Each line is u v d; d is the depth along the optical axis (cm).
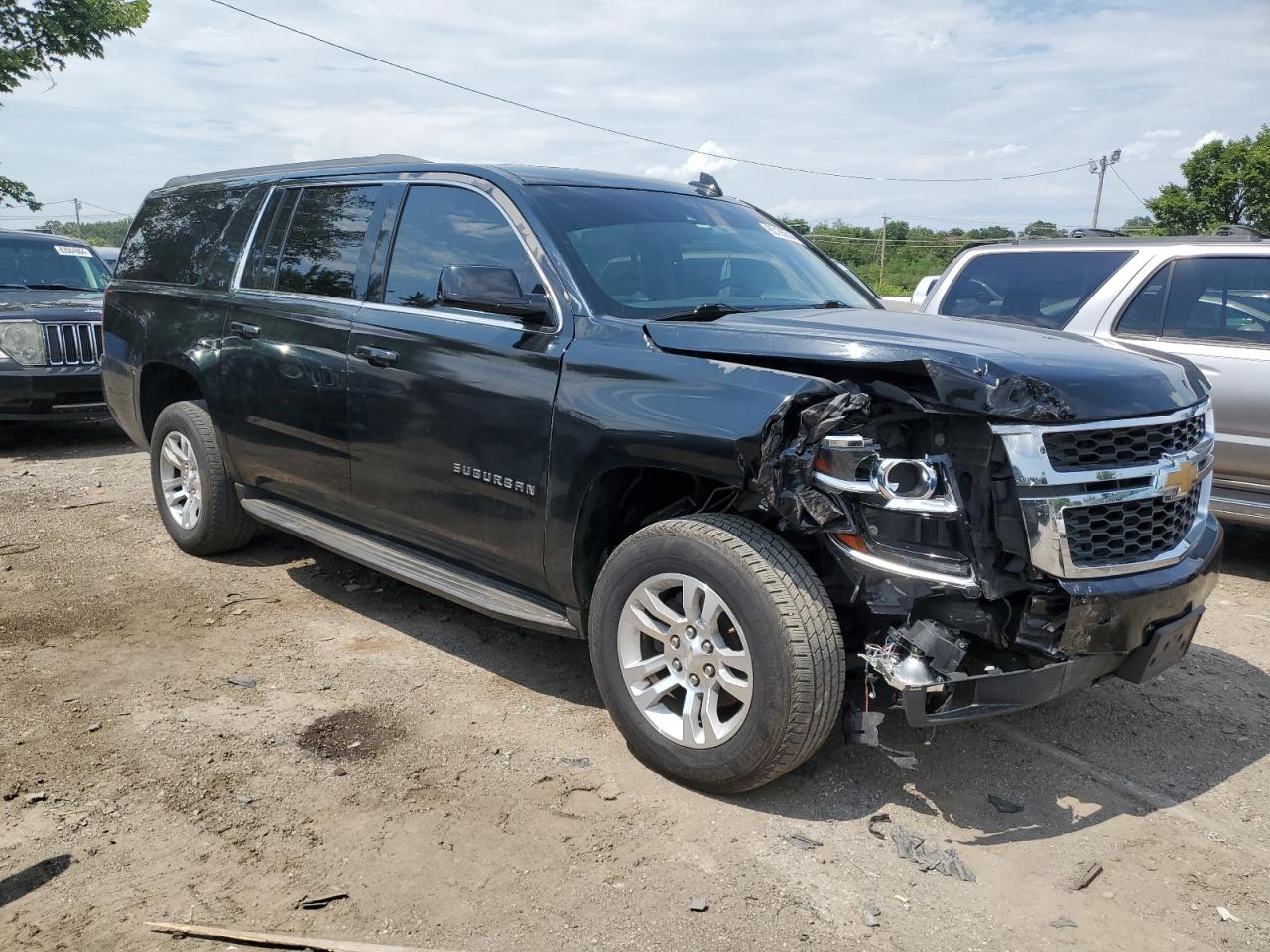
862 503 298
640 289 381
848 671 349
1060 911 279
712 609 316
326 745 362
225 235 531
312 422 457
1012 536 300
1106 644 311
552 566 364
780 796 333
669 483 365
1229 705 418
